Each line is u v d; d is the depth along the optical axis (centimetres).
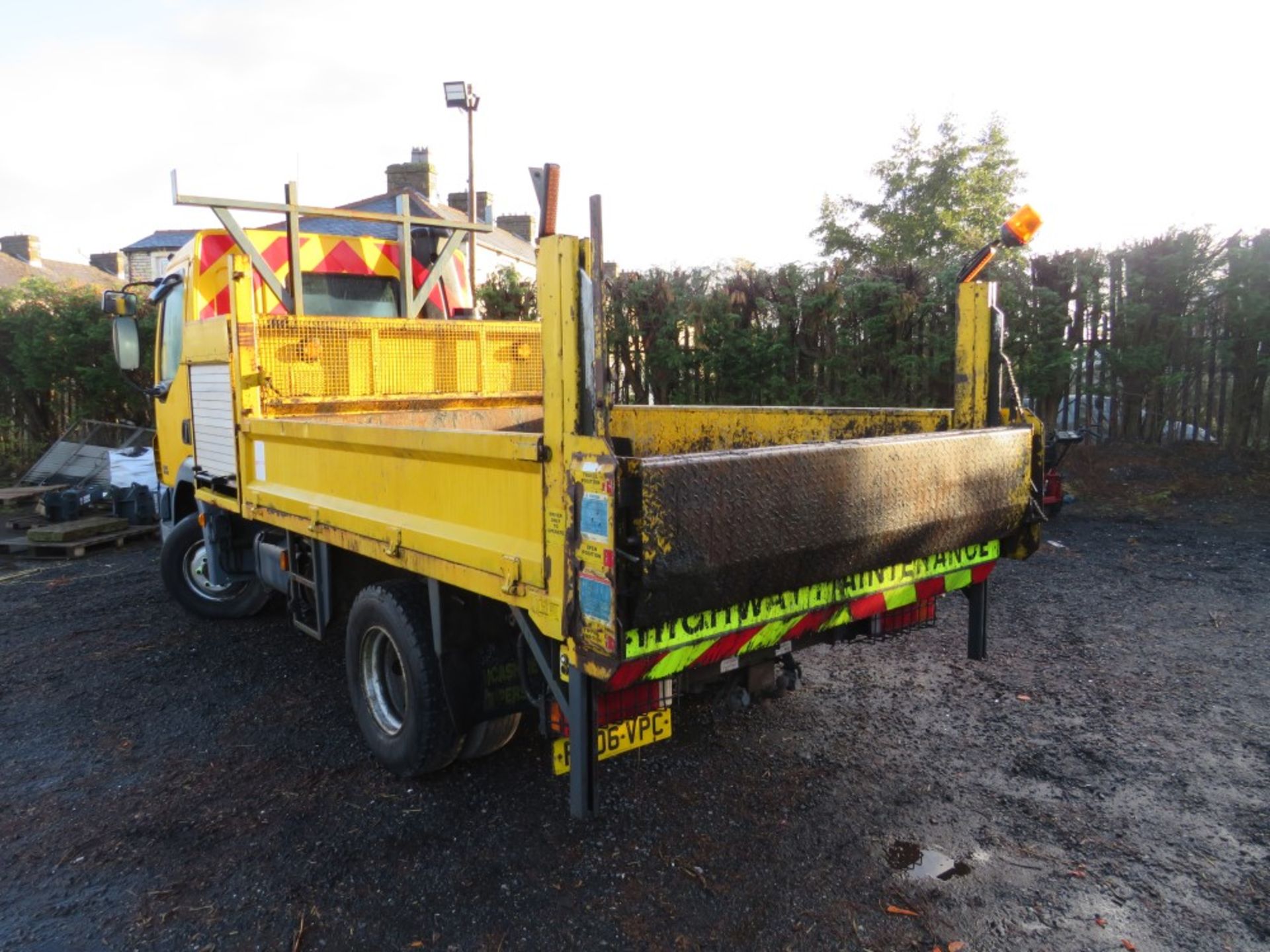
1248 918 251
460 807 326
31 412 1370
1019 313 914
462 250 628
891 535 285
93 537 827
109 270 3812
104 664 496
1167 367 898
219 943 251
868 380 912
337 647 520
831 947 243
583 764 240
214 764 366
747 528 238
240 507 446
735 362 954
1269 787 323
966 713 395
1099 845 289
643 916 258
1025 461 341
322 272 554
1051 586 591
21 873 288
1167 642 476
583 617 225
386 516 322
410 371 502
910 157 2522
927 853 287
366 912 263
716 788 334
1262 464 863
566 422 225
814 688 428
